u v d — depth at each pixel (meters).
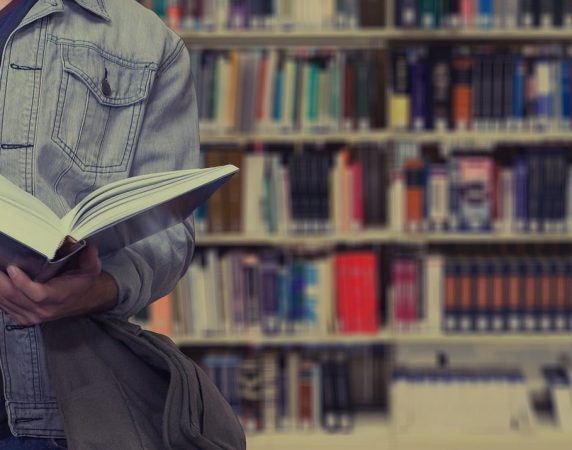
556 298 3.95
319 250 4.04
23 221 1.04
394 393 4.02
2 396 1.26
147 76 1.30
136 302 1.25
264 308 3.91
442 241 4.19
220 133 3.83
